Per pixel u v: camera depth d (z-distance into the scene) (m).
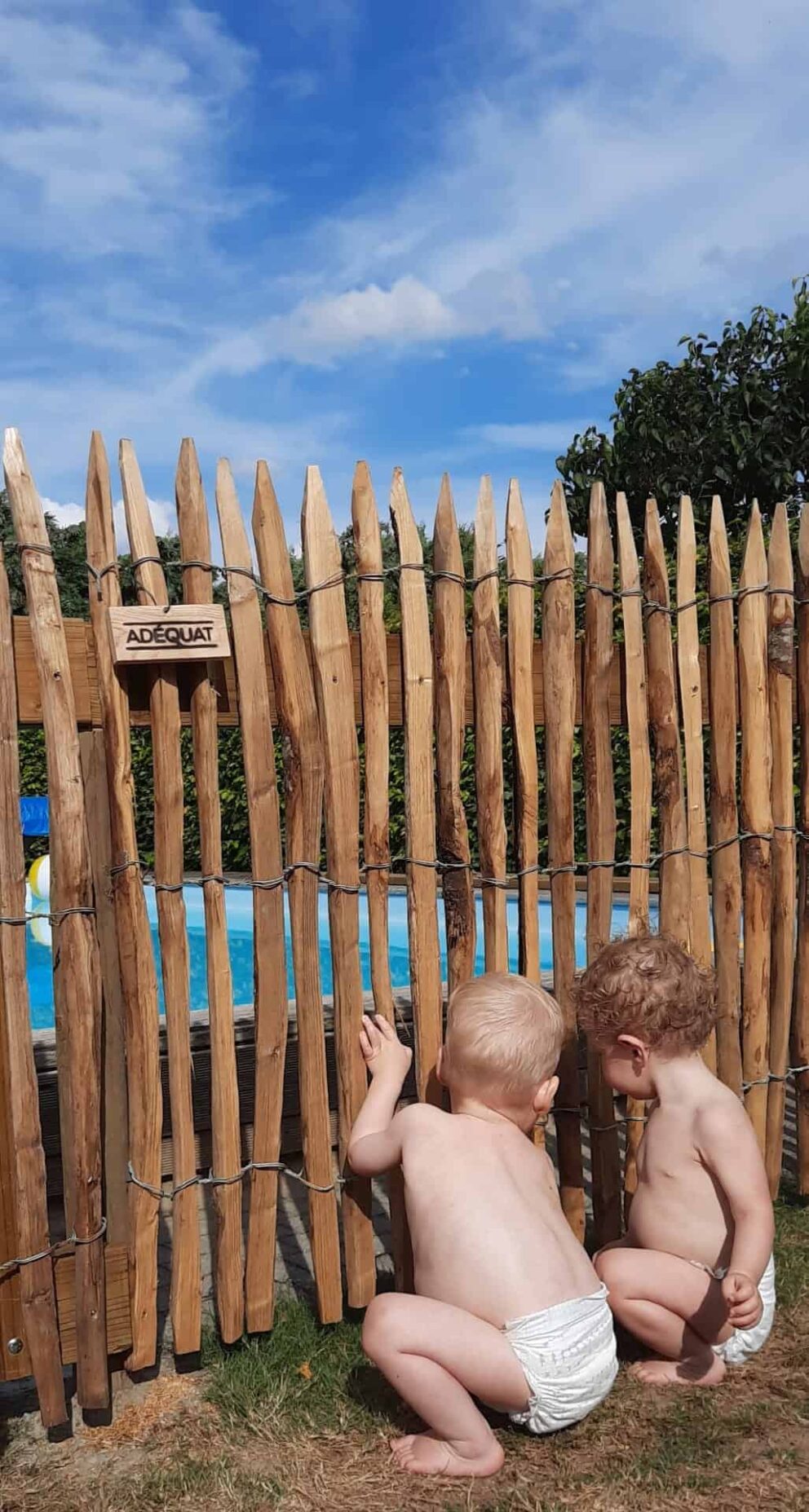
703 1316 2.48
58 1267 2.46
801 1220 3.40
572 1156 3.05
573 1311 2.23
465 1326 2.18
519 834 2.95
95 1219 2.44
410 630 2.78
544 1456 2.23
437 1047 2.84
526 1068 2.54
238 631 2.56
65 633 2.45
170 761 2.50
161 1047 3.69
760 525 3.31
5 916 2.34
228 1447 2.32
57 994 2.44
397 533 2.79
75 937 2.39
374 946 2.79
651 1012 2.62
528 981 2.66
